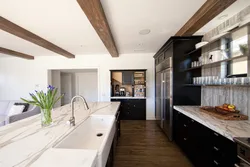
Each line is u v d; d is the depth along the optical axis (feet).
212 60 7.19
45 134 3.96
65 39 10.32
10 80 16.83
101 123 6.56
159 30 8.68
